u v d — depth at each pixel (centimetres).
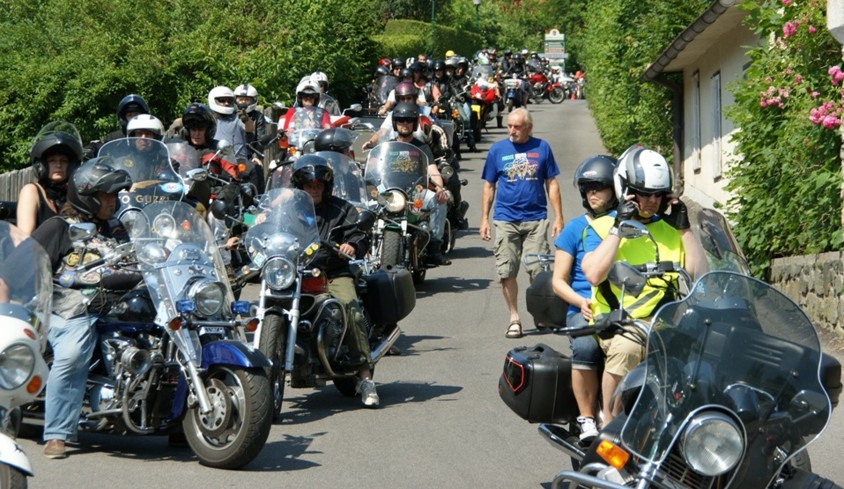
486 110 7181
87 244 1411
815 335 993
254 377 1369
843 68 2259
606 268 1149
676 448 948
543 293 1361
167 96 4884
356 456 1457
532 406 1234
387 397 1811
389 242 2642
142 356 1381
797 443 962
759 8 2598
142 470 1379
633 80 5256
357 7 6900
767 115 2505
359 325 1714
